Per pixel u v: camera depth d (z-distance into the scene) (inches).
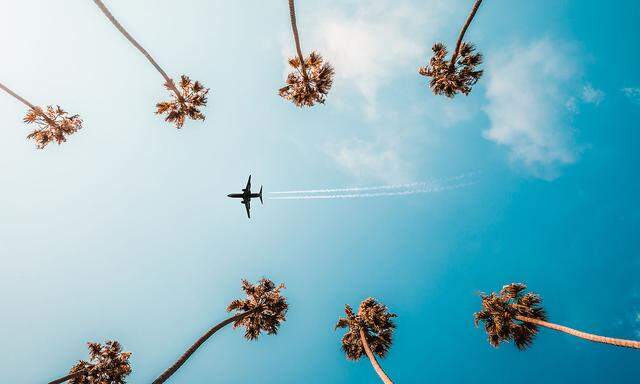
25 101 643.5
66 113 695.7
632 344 506.0
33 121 674.8
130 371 625.6
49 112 680.4
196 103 651.5
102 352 636.7
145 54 550.6
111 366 613.9
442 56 638.5
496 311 761.0
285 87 604.1
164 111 651.5
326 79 582.9
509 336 755.4
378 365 677.3
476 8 560.4
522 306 739.4
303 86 591.2
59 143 707.4
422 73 660.7
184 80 643.5
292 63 586.2
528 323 728.3
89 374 596.7
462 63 626.2
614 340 534.0
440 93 663.1
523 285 756.6
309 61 581.0
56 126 687.7
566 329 630.5
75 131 712.4
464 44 612.7
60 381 569.0
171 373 540.7
